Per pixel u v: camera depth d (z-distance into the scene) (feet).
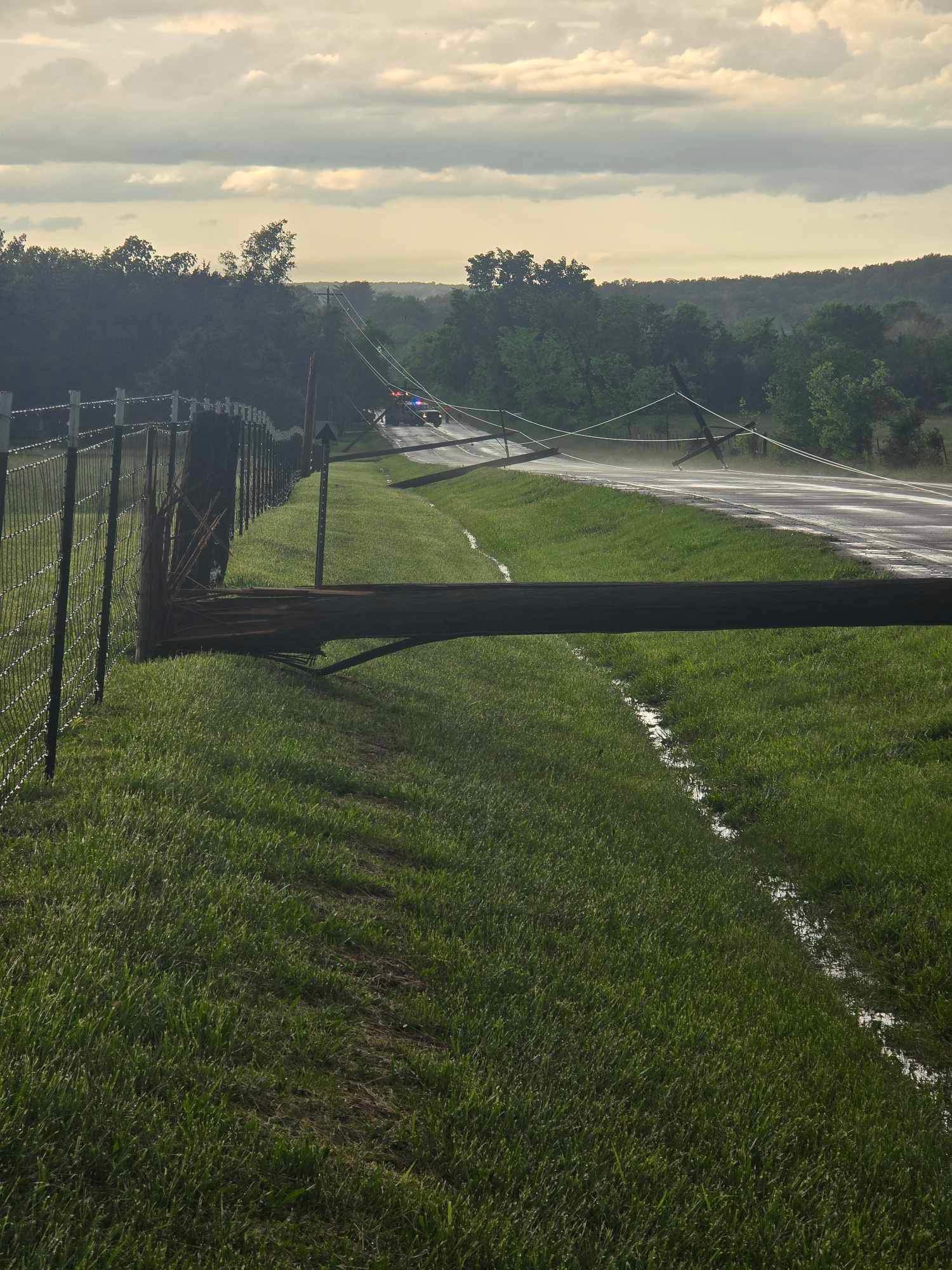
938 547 79.97
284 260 444.96
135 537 52.29
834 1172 18.75
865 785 42.42
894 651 55.42
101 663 33.47
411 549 103.19
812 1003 26.94
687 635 69.41
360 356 468.75
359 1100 16.65
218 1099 15.21
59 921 18.37
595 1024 21.63
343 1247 13.47
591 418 398.21
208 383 375.66
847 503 120.37
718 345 452.76
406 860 28.45
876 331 428.97
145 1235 12.46
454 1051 18.97
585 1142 17.29
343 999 19.61
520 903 27.43
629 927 28.02
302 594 40.34
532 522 136.36
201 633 40.81
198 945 19.36
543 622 38.37
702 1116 19.34
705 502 122.62
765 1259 15.93
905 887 33.78
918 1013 28.22
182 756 29.25
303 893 23.43
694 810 43.21
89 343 389.19
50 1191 12.71
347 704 43.78
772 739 49.70
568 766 43.78
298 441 191.72
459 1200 14.80
